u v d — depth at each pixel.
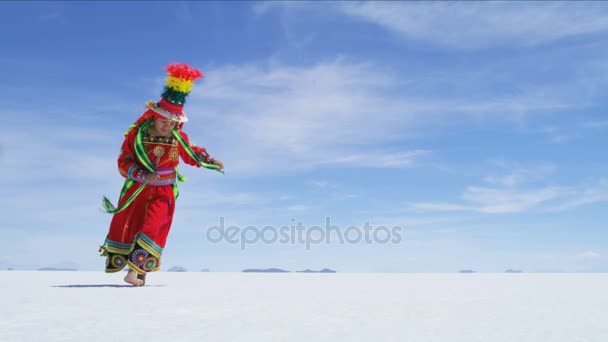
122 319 2.44
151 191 5.19
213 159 5.55
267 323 2.35
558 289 4.48
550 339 1.96
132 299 3.42
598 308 2.99
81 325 2.25
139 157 5.11
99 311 2.74
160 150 5.20
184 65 5.18
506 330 2.17
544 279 6.13
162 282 5.42
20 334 2.01
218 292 4.06
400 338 1.98
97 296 3.61
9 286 4.50
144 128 5.20
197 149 5.52
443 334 2.07
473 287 4.74
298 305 3.11
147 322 2.35
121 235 5.15
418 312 2.77
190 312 2.73
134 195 5.12
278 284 5.12
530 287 4.73
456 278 6.40
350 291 4.23
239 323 2.34
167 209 5.22
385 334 2.07
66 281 5.29
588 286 4.88
